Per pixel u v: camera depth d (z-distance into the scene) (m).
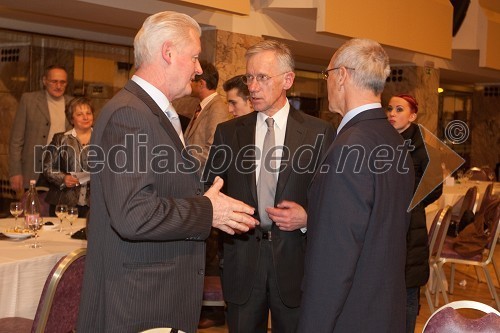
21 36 7.32
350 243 2.10
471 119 14.82
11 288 3.11
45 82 6.24
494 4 10.92
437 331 2.23
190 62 2.21
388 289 2.18
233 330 3.02
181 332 1.91
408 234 3.51
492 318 2.21
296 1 7.52
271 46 2.95
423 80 10.81
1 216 7.41
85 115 4.65
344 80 2.31
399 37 8.62
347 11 7.61
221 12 7.08
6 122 7.32
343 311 2.17
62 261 2.70
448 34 9.81
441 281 5.45
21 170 6.14
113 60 8.28
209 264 4.24
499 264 7.52
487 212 6.00
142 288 2.12
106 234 2.12
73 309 2.81
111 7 6.20
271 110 3.01
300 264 2.97
